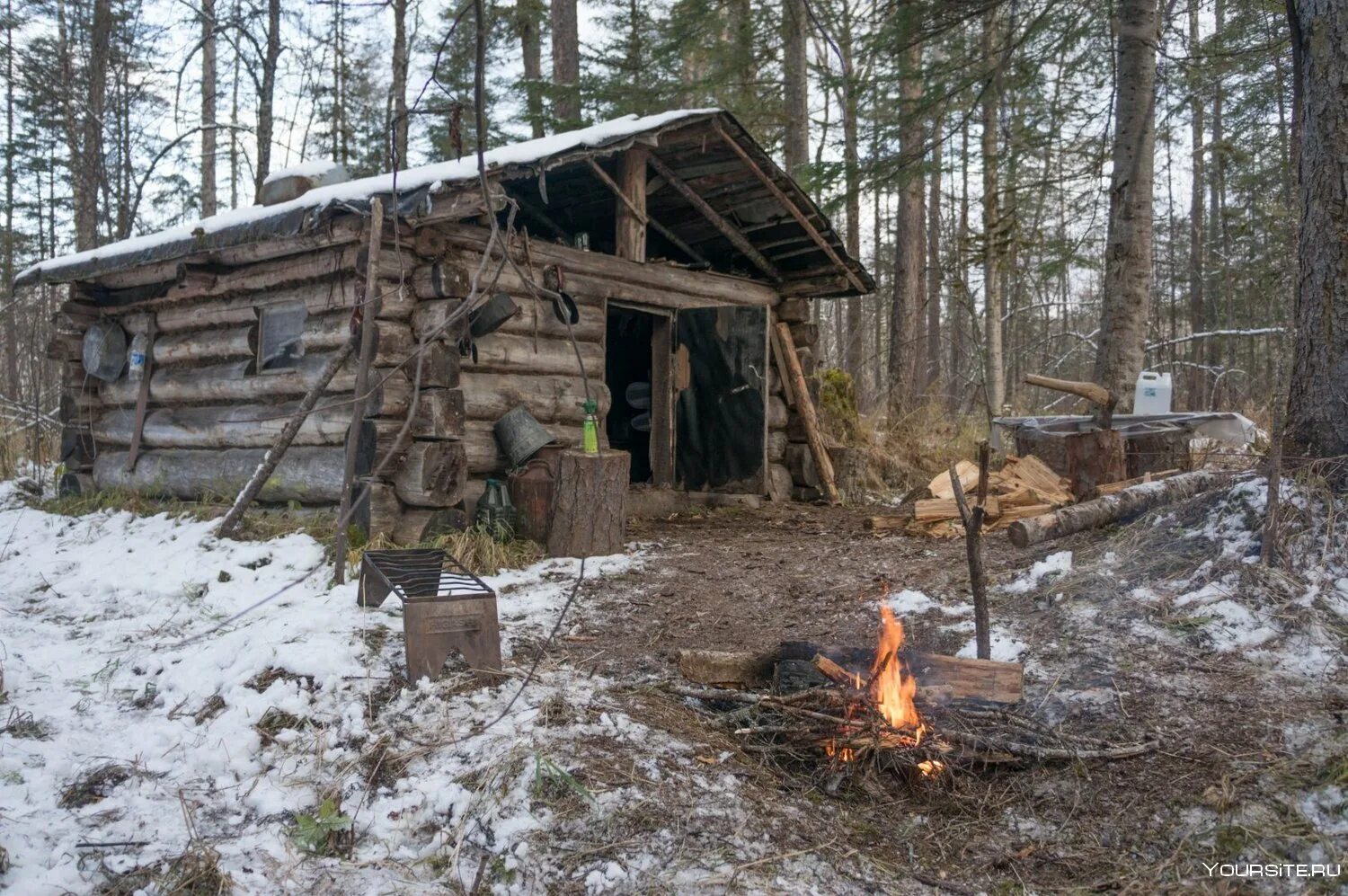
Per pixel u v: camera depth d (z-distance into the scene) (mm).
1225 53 9227
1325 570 4176
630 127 6930
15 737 3730
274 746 3645
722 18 14008
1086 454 6430
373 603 4953
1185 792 3180
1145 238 8820
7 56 15000
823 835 3188
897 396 12984
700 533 7648
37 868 2857
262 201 8094
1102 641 4145
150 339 8609
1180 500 5492
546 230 9266
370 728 3740
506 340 7242
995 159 11383
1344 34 4547
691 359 9266
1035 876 3002
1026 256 12602
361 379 5852
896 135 10461
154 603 5559
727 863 2979
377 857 3070
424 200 5793
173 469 8047
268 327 7629
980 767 3604
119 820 3189
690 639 4758
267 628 4586
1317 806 2996
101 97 13391
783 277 10367
